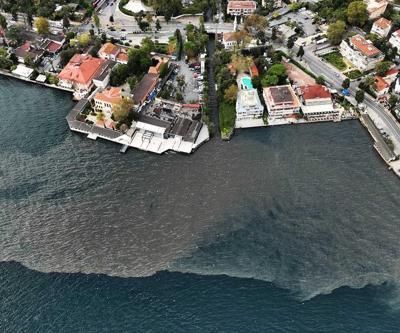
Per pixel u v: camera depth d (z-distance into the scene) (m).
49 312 179.50
